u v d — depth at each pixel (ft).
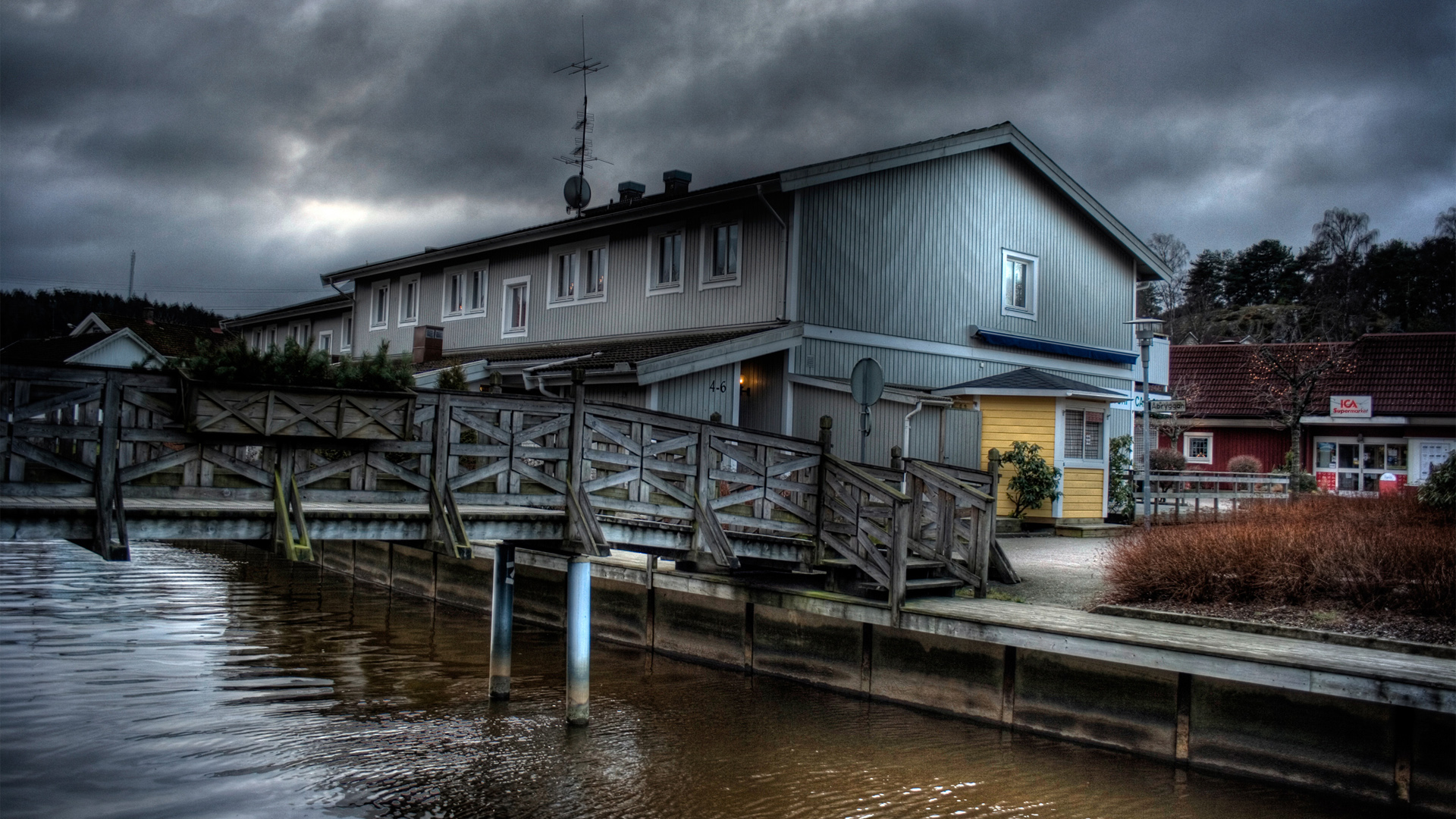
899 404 63.10
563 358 65.10
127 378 26.78
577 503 34.88
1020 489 64.59
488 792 29.09
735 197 62.13
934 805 28.27
